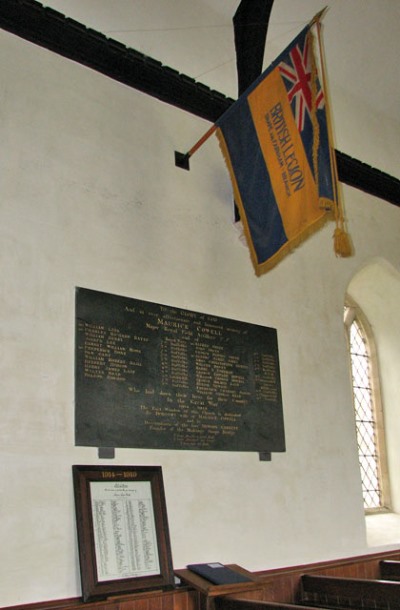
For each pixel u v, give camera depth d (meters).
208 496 5.75
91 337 5.41
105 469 5.10
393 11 8.56
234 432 6.14
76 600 4.62
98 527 4.85
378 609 5.47
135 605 4.74
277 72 5.61
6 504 4.61
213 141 7.06
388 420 9.06
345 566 6.55
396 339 9.19
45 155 5.64
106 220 5.86
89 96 6.14
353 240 8.27
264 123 5.70
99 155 6.02
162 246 6.21
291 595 5.95
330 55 8.88
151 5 7.17
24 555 4.57
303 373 7.03
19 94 5.64
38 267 5.29
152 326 5.85
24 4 5.71
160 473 5.40
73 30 5.99
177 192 6.54
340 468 7.00
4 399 4.81
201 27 7.61
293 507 6.40
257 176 5.77
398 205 9.20
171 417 5.71
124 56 6.31
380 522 8.16
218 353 6.28
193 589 5.04
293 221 5.40
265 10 7.25
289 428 6.68
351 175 8.58
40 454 4.86
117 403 5.39
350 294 9.38
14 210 5.30
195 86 6.81
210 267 6.54
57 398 5.07
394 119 10.17
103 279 5.66
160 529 5.13
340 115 9.20
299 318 7.22
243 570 5.41
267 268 5.61
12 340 4.98
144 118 6.52
